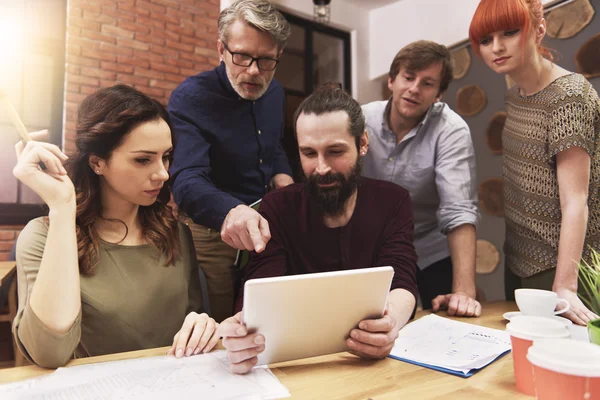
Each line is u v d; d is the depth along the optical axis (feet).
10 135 10.42
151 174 3.26
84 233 3.27
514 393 2.21
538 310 3.12
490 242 9.72
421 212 5.74
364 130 3.70
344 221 3.84
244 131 5.13
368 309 2.61
